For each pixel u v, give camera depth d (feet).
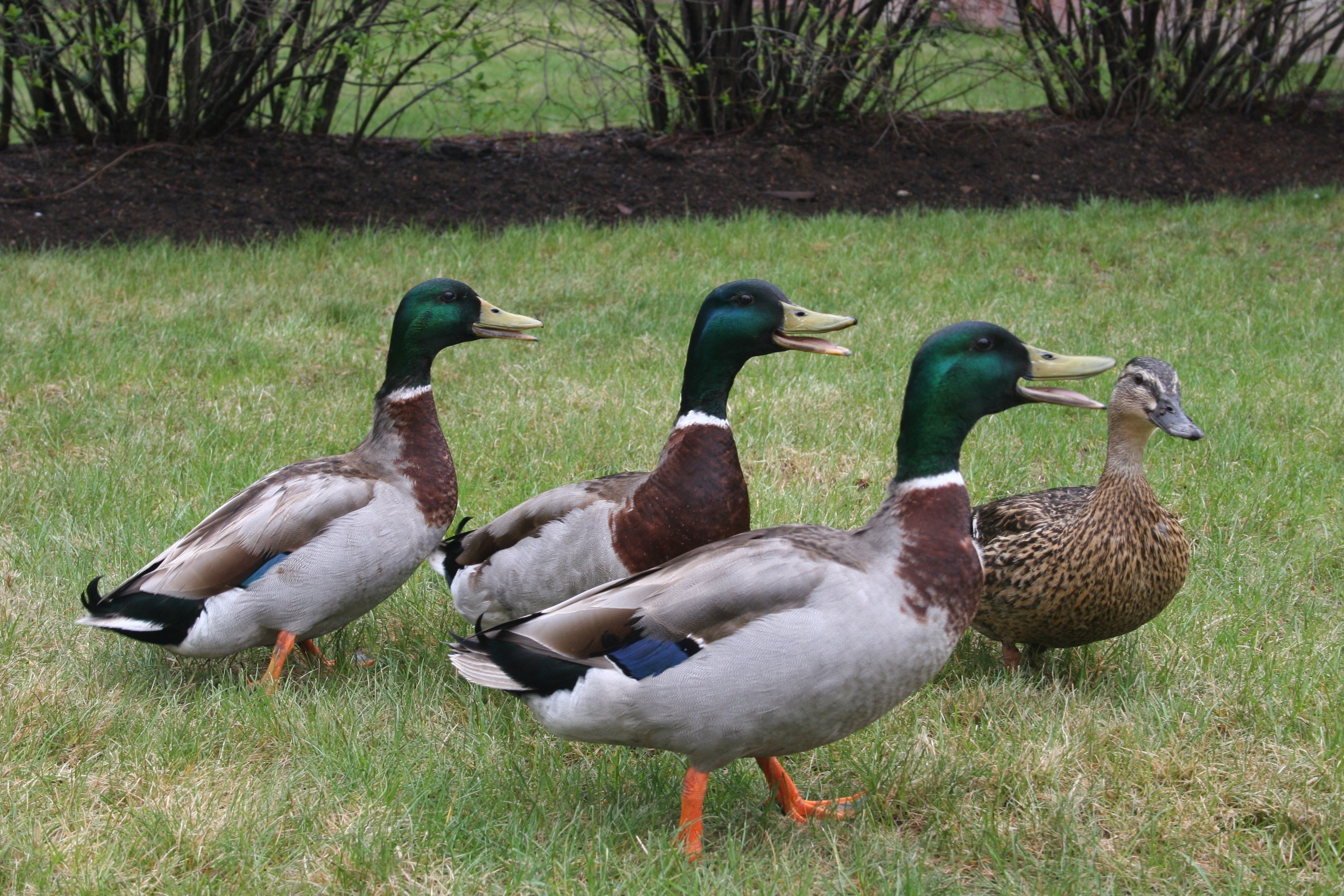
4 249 34.06
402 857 11.86
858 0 45.80
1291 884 11.64
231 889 11.38
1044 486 21.83
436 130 49.34
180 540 16.63
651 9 41.83
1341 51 55.88
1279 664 15.61
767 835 12.25
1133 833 12.54
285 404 24.64
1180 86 48.06
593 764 13.75
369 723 14.40
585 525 14.64
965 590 11.38
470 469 21.98
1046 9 45.96
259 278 32.65
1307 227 38.11
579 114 47.37
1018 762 13.56
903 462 11.68
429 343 15.79
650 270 33.86
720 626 11.05
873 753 13.92
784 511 20.10
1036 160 44.80
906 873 11.53
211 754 13.76
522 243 35.76
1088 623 15.26
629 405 24.79
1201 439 14.29
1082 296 32.63
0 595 17.07
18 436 22.72
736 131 45.14
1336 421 24.00
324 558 14.76
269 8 38.50
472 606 15.72
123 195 37.65
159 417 24.02
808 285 32.83
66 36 37.99
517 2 41.22
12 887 11.23
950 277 33.58
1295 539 19.45
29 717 14.05
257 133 42.57
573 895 11.33
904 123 46.11
